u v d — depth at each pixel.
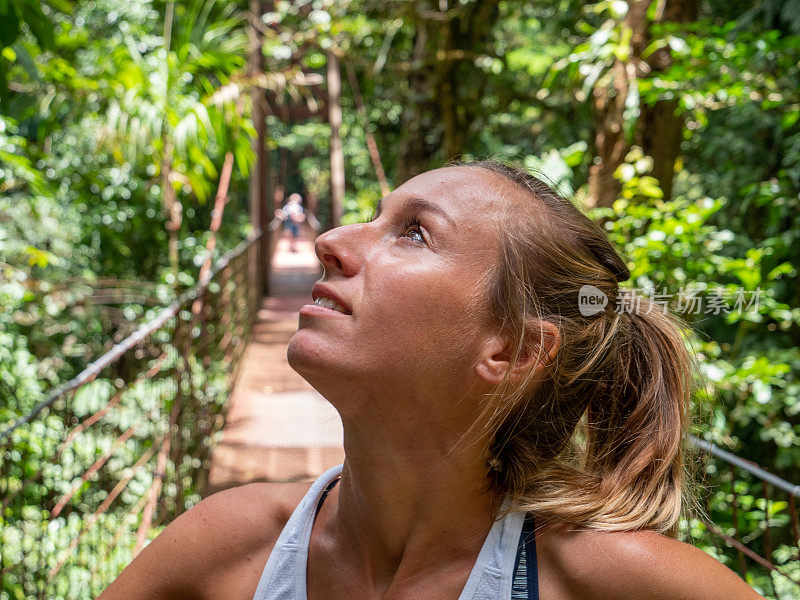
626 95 4.02
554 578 0.68
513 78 7.98
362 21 7.72
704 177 5.61
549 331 0.72
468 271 0.70
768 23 4.25
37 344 5.44
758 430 4.52
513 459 0.74
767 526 2.22
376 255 0.70
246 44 7.75
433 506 0.71
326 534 0.76
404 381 0.68
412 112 7.83
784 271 3.47
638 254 3.38
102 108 6.12
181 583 0.77
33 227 5.51
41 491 2.41
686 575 0.63
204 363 4.48
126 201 6.82
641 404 0.77
